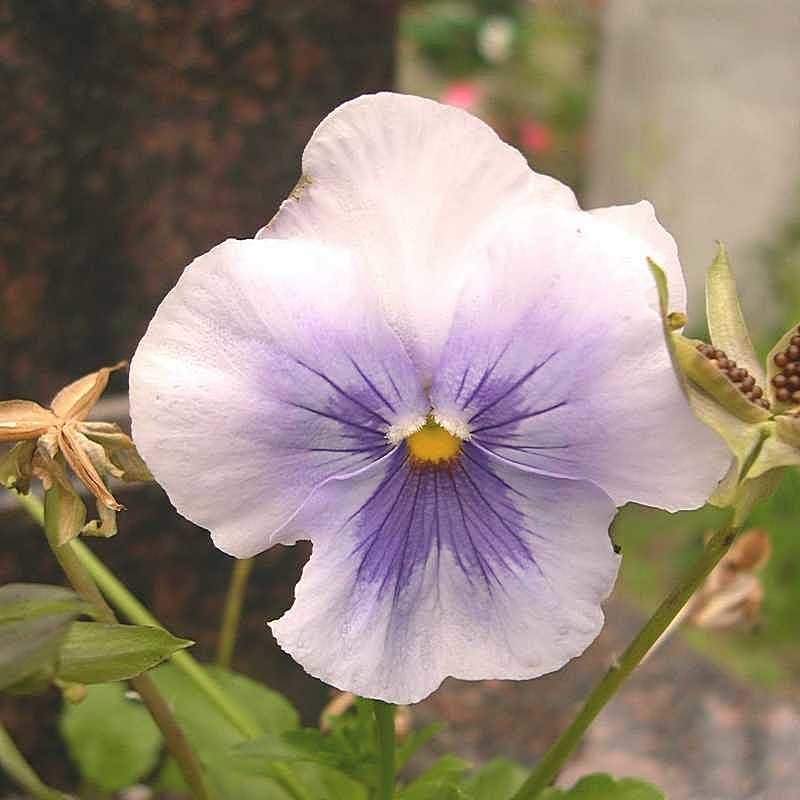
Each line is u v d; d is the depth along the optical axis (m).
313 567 0.18
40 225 0.31
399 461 0.18
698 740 0.41
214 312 0.17
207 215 0.33
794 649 0.63
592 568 0.18
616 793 0.23
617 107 1.04
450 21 1.35
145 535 0.33
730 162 0.92
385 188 0.18
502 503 0.18
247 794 0.25
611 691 0.20
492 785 0.25
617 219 0.18
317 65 0.33
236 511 0.18
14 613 0.18
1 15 0.30
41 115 0.31
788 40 0.88
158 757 0.30
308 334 0.17
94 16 0.30
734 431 0.17
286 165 0.34
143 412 0.17
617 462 0.18
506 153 0.18
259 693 0.26
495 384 0.18
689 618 0.25
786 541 0.64
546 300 0.17
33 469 0.20
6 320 0.32
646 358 0.17
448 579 0.18
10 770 0.19
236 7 0.31
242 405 0.17
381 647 0.18
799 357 0.18
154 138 0.32
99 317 0.33
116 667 0.19
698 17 0.95
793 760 0.40
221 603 0.35
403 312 0.18
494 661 0.18
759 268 0.86
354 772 0.21
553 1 1.36
